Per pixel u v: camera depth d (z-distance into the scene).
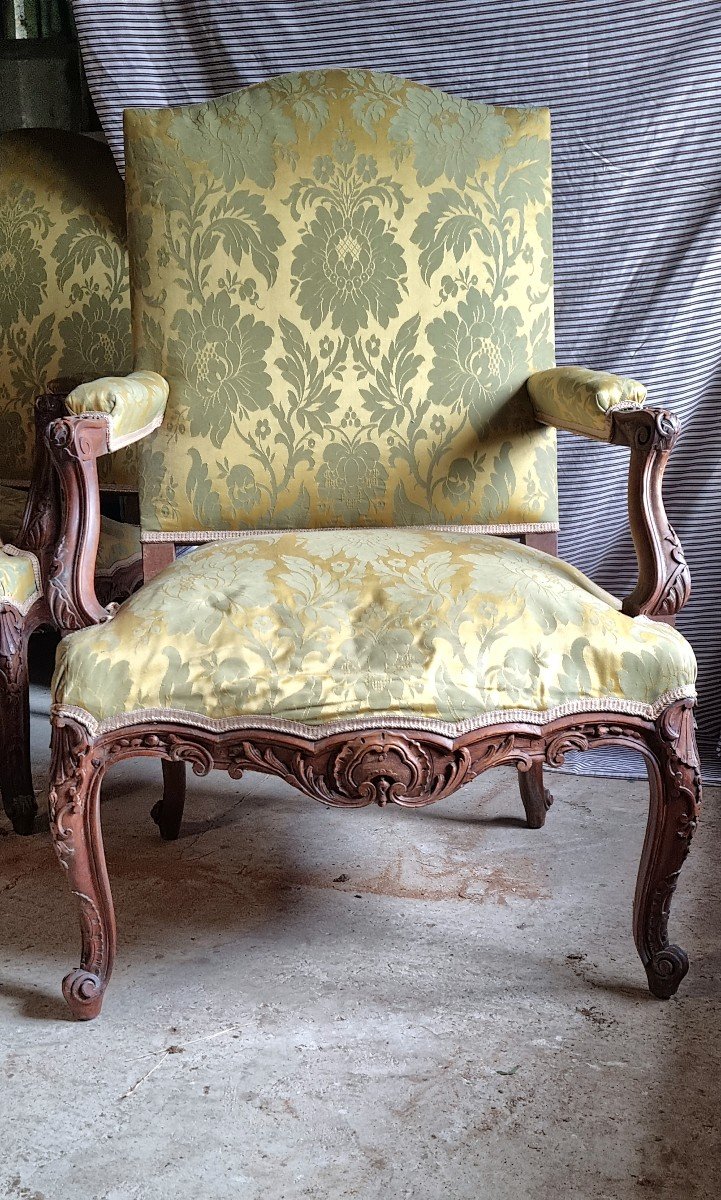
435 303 1.75
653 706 1.39
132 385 1.57
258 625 1.38
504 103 2.20
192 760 1.36
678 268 2.22
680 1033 1.43
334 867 1.90
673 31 2.09
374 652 1.35
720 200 2.16
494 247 1.76
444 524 1.78
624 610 1.46
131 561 2.14
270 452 1.76
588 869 1.87
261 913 1.75
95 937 1.47
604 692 1.38
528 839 1.99
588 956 1.61
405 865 1.90
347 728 1.32
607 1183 1.18
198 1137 1.26
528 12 2.13
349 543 1.53
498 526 1.79
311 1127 1.28
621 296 2.25
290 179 1.75
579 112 2.17
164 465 1.77
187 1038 1.44
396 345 1.75
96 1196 1.18
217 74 2.27
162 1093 1.34
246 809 2.15
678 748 1.41
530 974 1.57
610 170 2.19
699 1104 1.30
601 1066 1.37
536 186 1.77
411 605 1.39
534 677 1.36
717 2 2.06
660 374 2.28
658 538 1.43
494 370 1.76
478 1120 1.28
